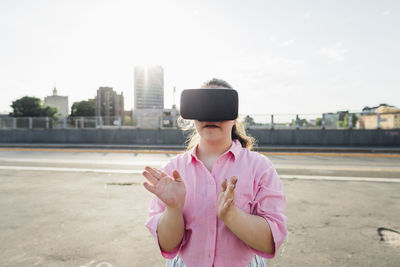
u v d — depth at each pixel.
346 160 10.42
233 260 0.97
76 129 19.31
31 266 2.54
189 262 0.99
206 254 0.97
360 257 2.71
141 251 2.83
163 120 18.66
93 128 19.16
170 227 0.92
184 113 0.90
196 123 0.98
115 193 5.02
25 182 5.91
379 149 14.07
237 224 0.84
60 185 5.61
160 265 2.57
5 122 19.95
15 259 2.66
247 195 0.98
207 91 0.88
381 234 3.24
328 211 4.05
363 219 3.72
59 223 3.56
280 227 0.95
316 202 4.49
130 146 16.20
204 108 0.88
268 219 0.93
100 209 4.12
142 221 3.64
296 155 12.45
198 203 0.99
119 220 3.67
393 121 16.14
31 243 2.99
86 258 2.69
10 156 11.12
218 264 0.98
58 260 2.64
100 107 107.50
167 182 0.89
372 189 5.38
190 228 0.99
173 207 0.89
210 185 0.99
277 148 14.78
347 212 4.00
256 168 1.01
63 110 96.19
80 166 8.19
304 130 16.95
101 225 3.50
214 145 1.03
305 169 7.80
